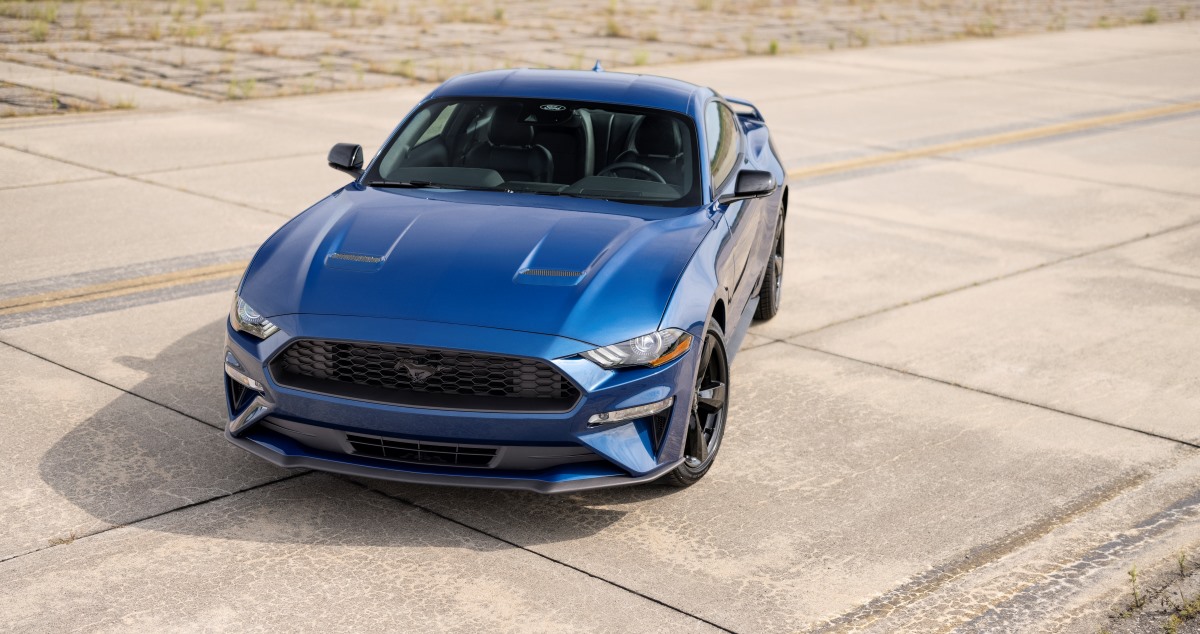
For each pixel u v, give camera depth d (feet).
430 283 13.96
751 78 58.29
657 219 16.24
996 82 61.16
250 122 41.81
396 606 12.20
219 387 18.13
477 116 18.38
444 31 75.31
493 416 13.14
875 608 12.58
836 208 33.17
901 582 13.16
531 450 13.41
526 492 15.02
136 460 15.42
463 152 17.93
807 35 81.35
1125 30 96.02
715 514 14.66
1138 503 15.42
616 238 15.29
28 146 36.01
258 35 69.10
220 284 23.59
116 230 27.20
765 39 77.36
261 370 13.74
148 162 34.65
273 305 14.01
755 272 20.01
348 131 40.68
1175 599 12.93
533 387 13.35
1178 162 41.60
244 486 14.82
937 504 15.19
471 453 13.51
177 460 15.47
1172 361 21.29
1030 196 35.45
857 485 15.67
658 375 13.80
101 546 13.15
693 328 14.38
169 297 22.61
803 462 16.35
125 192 30.86
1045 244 29.84
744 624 12.17
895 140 43.91
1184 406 19.08
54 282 23.15
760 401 18.60
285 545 13.38
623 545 13.75
